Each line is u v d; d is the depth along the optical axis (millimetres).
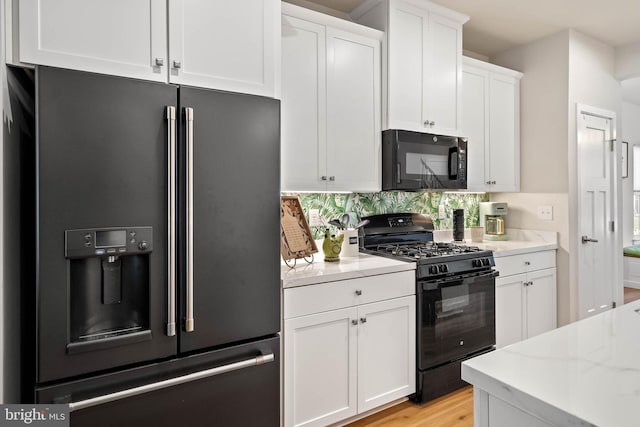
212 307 1572
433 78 2756
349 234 2480
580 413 674
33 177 1511
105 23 1403
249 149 1654
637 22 3059
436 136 2713
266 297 1707
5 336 1223
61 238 1303
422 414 2229
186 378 1500
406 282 2264
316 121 2299
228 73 1646
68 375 1322
